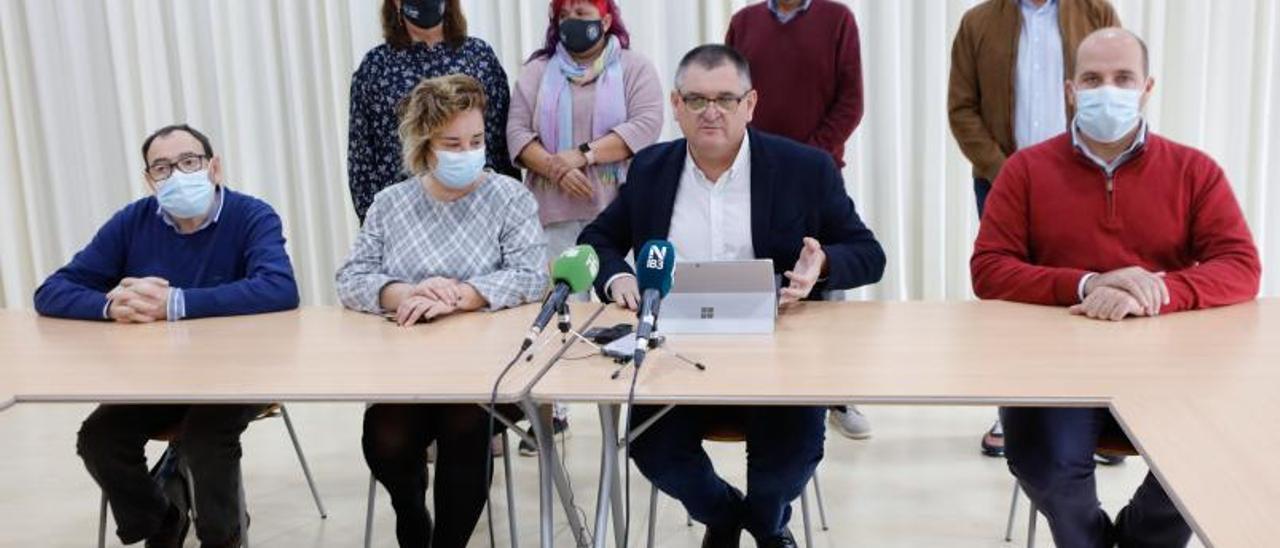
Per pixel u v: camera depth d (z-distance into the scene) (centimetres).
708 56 206
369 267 236
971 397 153
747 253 223
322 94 415
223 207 248
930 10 383
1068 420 187
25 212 439
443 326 214
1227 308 206
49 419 374
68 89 423
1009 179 229
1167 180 217
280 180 423
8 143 431
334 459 323
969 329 197
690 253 225
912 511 268
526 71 317
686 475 204
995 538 251
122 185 432
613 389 163
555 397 161
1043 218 225
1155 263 219
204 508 223
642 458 204
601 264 228
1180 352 174
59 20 417
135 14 412
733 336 198
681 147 226
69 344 209
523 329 208
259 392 168
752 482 205
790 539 215
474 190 236
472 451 206
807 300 232
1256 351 172
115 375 182
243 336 211
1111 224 219
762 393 158
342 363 185
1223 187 215
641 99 313
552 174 306
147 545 242
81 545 266
